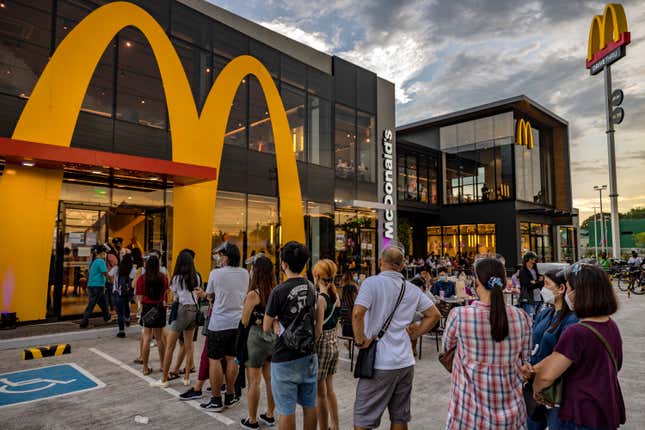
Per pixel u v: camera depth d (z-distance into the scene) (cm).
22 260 876
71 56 952
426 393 538
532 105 2762
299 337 345
